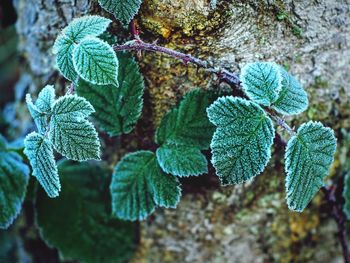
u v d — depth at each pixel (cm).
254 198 40
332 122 39
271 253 43
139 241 42
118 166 36
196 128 35
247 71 32
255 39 35
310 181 32
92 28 32
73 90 33
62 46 32
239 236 41
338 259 44
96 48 31
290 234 42
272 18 35
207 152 36
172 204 35
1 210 37
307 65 37
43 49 41
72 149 31
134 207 36
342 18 36
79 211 41
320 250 44
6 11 47
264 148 31
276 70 32
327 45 37
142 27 34
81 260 41
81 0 36
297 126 38
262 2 34
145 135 38
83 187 41
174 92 36
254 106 32
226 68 35
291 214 41
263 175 39
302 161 32
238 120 32
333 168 40
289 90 33
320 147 32
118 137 39
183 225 41
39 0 39
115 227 41
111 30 35
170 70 35
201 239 41
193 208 40
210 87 35
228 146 31
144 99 37
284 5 35
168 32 34
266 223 41
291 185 31
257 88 32
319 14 36
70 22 35
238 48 35
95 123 39
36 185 40
